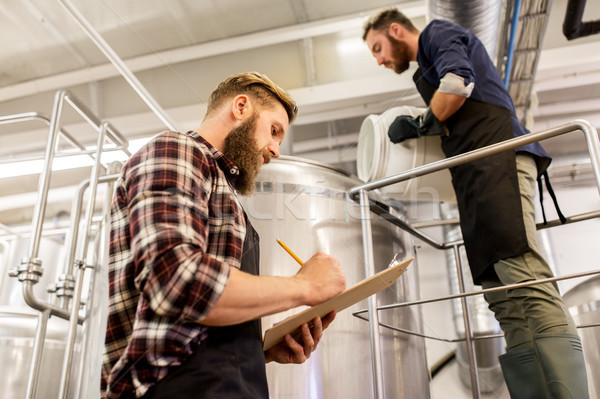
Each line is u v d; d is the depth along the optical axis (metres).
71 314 0.99
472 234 1.00
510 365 0.94
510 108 1.07
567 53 2.46
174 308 0.49
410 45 1.06
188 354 0.53
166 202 0.53
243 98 0.72
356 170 1.01
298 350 0.68
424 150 1.03
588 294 1.79
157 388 0.51
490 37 1.38
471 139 1.00
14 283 2.25
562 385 0.81
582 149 2.59
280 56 1.27
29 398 0.85
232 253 0.60
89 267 1.13
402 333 0.95
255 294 0.53
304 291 0.58
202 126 0.71
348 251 0.88
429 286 2.17
